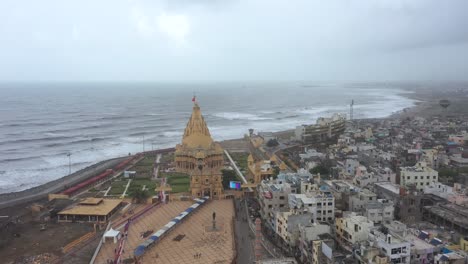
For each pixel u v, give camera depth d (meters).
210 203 161.62
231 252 115.56
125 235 127.31
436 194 148.00
